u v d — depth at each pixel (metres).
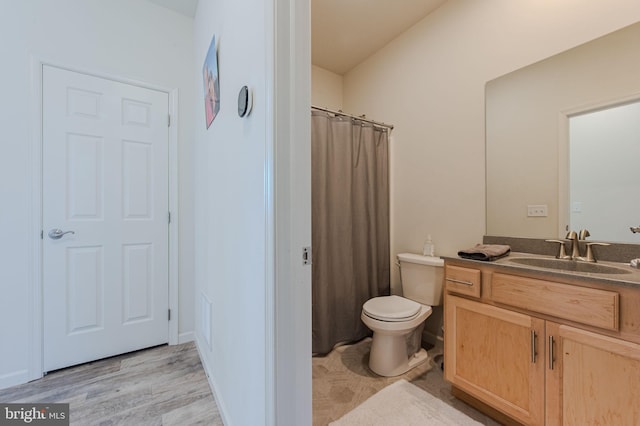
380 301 1.92
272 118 0.84
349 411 1.42
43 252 1.76
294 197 0.87
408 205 2.32
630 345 0.91
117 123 2.02
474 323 1.37
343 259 2.17
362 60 2.70
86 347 1.90
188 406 1.47
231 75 1.28
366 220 2.30
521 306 1.19
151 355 2.04
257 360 0.97
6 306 1.64
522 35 1.63
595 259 1.34
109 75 1.99
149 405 1.48
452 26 1.97
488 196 1.79
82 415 1.40
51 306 1.78
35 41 1.74
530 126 1.60
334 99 2.91
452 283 1.47
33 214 1.72
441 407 1.44
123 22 2.04
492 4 1.76
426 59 2.14
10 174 1.66
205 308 1.80
